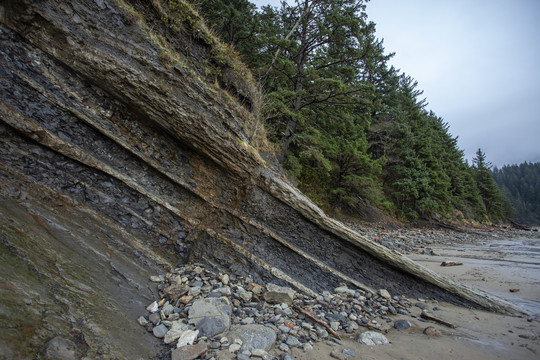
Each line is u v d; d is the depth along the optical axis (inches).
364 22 557.9
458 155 1705.2
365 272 279.4
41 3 168.9
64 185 181.2
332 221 268.4
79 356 100.3
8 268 113.2
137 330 136.6
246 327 154.9
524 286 314.8
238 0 624.1
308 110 645.9
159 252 210.8
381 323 211.6
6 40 165.9
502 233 1135.6
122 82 190.7
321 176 815.1
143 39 202.8
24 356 86.6
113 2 196.4
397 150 1039.6
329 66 606.5
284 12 630.5
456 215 1318.9
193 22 251.6
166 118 207.0
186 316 159.8
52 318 106.9
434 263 428.5
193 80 218.5
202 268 218.2
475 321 231.8
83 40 179.9
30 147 172.9
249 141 262.8
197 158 233.6
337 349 160.4
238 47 637.9
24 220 147.5
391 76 1250.0
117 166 204.2
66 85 184.2
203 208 237.3
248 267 232.7
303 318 191.8
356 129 775.7
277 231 256.1
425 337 190.7
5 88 164.6
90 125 191.8
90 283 143.7
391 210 1035.9
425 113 1558.8
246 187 245.6
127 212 203.0
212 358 127.0
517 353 174.4
